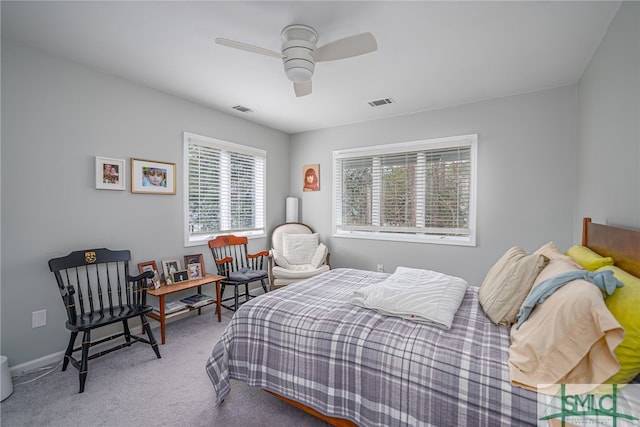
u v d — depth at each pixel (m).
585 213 2.42
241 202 3.93
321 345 1.44
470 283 3.30
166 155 3.00
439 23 1.83
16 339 2.08
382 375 1.25
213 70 2.49
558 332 1.01
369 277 2.46
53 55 2.23
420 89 2.89
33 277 2.15
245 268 3.67
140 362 2.24
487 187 3.18
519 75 2.58
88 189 2.44
